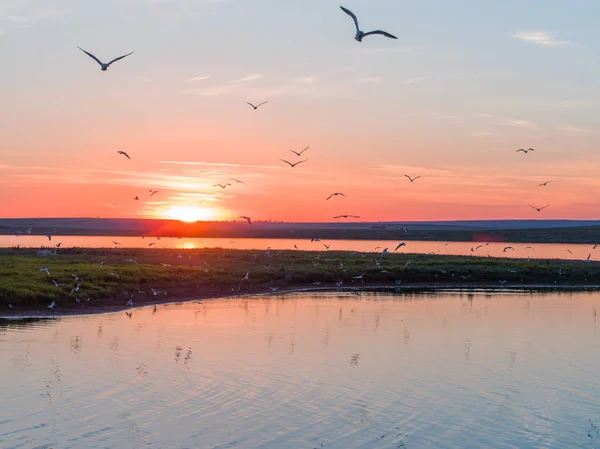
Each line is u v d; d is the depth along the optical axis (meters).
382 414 28.50
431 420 27.97
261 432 26.08
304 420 27.52
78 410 27.83
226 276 72.62
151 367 34.72
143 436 25.33
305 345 41.28
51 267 66.88
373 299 66.62
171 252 107.81
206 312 54.50
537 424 27.83
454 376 34.72
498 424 27.72
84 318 49.16
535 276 88.19
